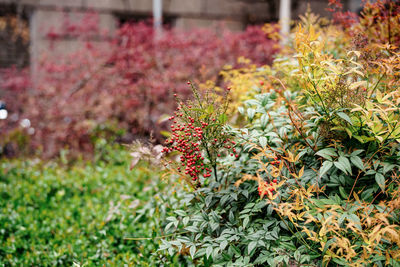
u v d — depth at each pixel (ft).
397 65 7.39
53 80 22.20
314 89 7.54
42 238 12.07
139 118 19.93
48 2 24.39
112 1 25.29
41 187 15.99
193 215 8.02
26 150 20.80
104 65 22.15
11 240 11.66
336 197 6.91
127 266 9.66
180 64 20.72
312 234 7.02
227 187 8.22
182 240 7.39
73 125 20.54
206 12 26.99
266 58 20.06
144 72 20.83
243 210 7.66
